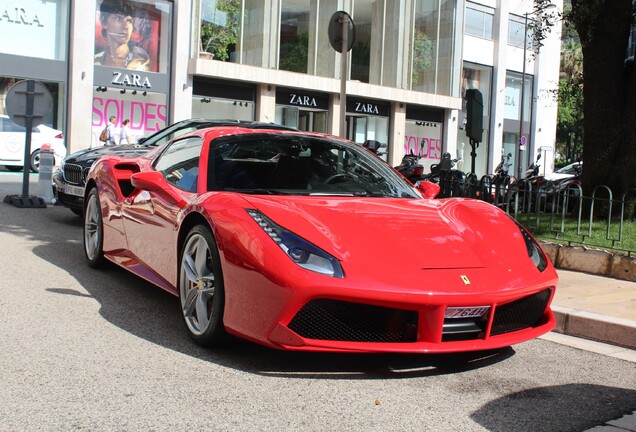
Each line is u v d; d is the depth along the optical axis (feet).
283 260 10.32
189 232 12.46
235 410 9.30
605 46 28.58
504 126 112.47
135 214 15.42
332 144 15.71
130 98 72.79
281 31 81.71
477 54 106.63
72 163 26.43
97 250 18.04
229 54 78.43
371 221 11.80
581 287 19.56
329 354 12.10
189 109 76.38
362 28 89.20
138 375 10.54
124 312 14.33
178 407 9.32
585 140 29.01
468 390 10.73
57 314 13.91
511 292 11.00
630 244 22.95
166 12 74.90
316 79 83.87
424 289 10.35
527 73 115.14
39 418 8.74
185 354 11.70
